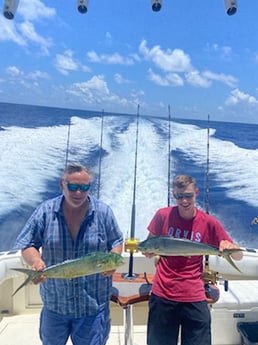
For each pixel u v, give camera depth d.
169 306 2.01
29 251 1.72
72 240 1.74
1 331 3.04
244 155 11.84
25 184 9.16
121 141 11.83
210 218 2.03
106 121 13.73
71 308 1.79
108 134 12.36
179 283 1.99
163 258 2.07
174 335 2.04
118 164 10.30
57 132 12.62
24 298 3.38
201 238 2.00
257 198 9.05
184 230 2.02
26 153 10.82
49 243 1.74
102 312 1.86
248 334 2.58
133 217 2.71
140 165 10.39
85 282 1.77
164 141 12.23
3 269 3.11
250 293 2.78
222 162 11.17
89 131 12.69
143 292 2.25
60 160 10.45
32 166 10.08
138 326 3.16
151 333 2.08
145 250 1.87
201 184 9.57
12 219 7.80
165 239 1.85
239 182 9.87
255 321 2.65
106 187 9.04
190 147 12.11
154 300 2.07
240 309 2.64
